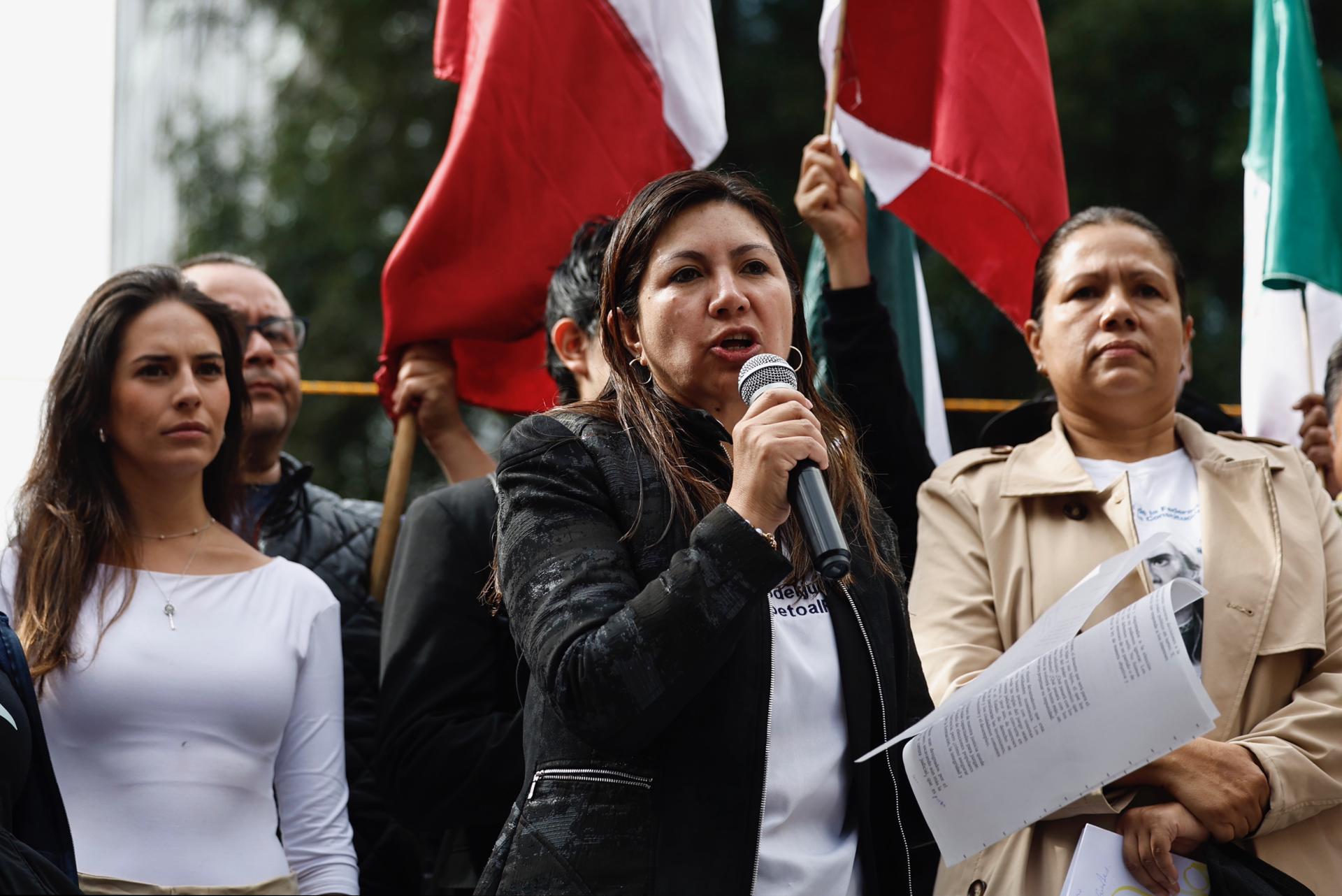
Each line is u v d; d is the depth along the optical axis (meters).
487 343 4.25
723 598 2.13
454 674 3.18
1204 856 2.74
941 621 3.08
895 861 2.45
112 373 3.20
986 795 2.45
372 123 11.40
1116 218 3.42
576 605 2.23
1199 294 10.35
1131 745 2.39
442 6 4.33
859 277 3.77
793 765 2.34
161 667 2.96
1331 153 4.27
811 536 2.19
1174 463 3.27
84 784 2.87
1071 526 3.14
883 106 4.20
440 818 3.09
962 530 3.21
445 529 3.29
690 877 2.19
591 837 2.22
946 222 4.21
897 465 3.65
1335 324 4.48
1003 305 4.18
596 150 4.09
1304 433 4.11
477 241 4.02
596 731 2.17
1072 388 3.31
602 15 4.14
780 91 10.88
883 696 2.43
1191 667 2.38
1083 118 10.59
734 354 2.43
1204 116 10.69
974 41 4.12
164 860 2.84
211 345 3.28
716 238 2.47
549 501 2.35
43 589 3.01
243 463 3.90
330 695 3.18
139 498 3.20
